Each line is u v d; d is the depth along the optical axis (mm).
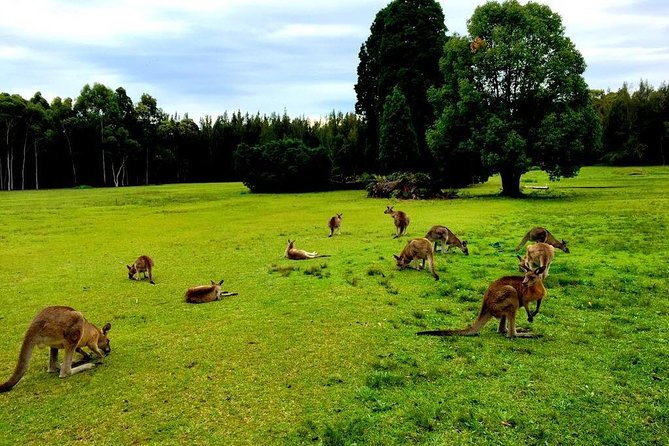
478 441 5047
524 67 32312
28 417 5805
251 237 19672
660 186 39094
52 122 68688
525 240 14883
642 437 5070
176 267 14305
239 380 6602
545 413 5527
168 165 80125
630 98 78750
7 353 7906
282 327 8617
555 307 9398
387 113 43375
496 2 33719
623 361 6863
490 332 8203
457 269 12797
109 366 7195
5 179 70375
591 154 33938
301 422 5492
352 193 45156
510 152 31625
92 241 19375
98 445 5188
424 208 28969
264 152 48562
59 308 6930
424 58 45062
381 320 8875
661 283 10781
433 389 6172
